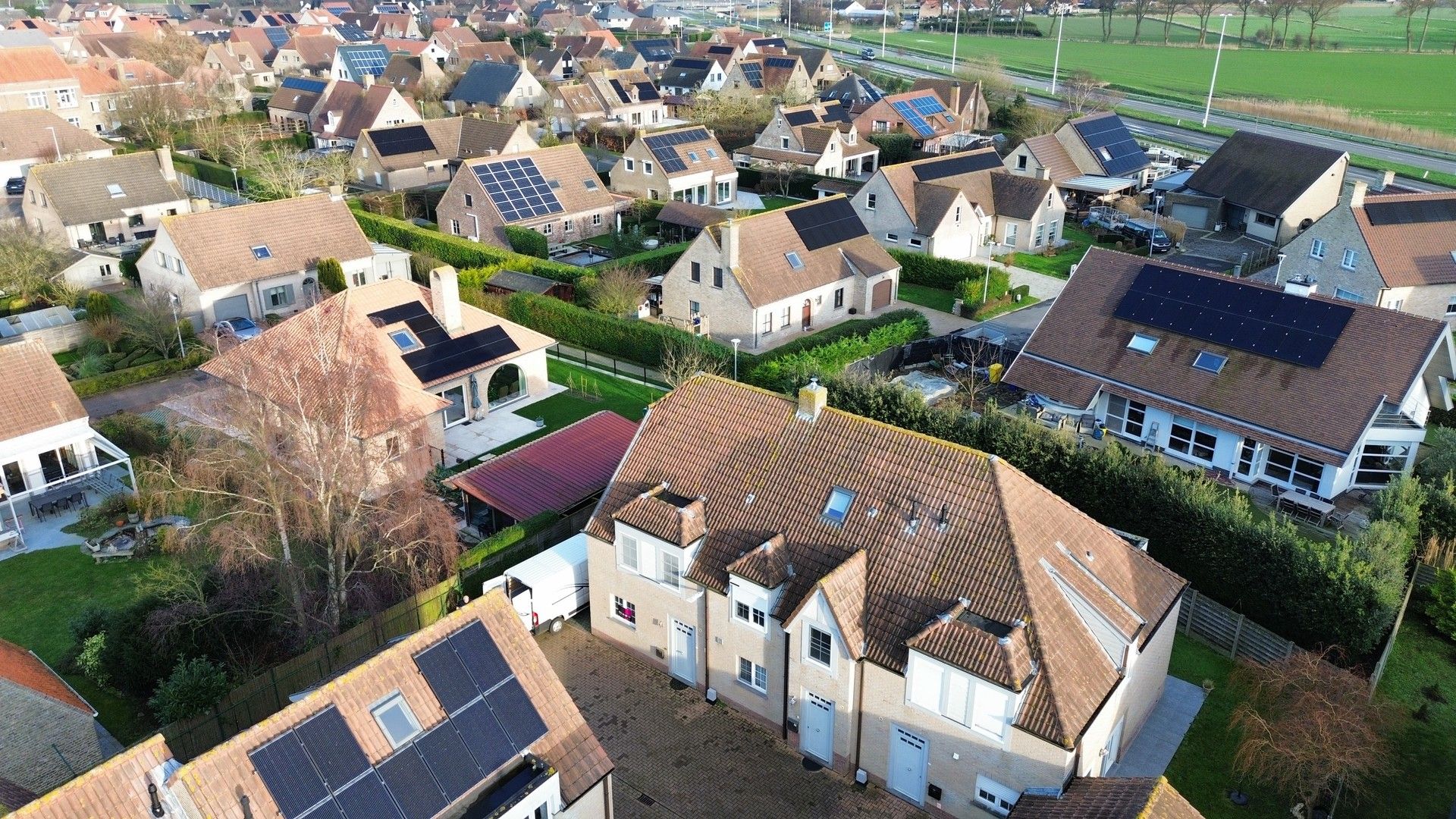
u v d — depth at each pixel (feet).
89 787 65.77
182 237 208.23
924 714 91.30
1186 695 109.70
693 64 522.47
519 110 423.64
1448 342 140.36
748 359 187.21
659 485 113.80
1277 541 113.09
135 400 183.21
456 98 443.73
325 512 112.16
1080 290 170.50
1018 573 91.09
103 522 142.10
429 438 157.17
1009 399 181.47
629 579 113.39
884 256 234.79
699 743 104.27
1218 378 151.02
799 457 108.06
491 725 79.15
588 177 293.23
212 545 114.62
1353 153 375.04
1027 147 314.35
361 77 495.82
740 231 213.25
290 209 224.53
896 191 265.34
